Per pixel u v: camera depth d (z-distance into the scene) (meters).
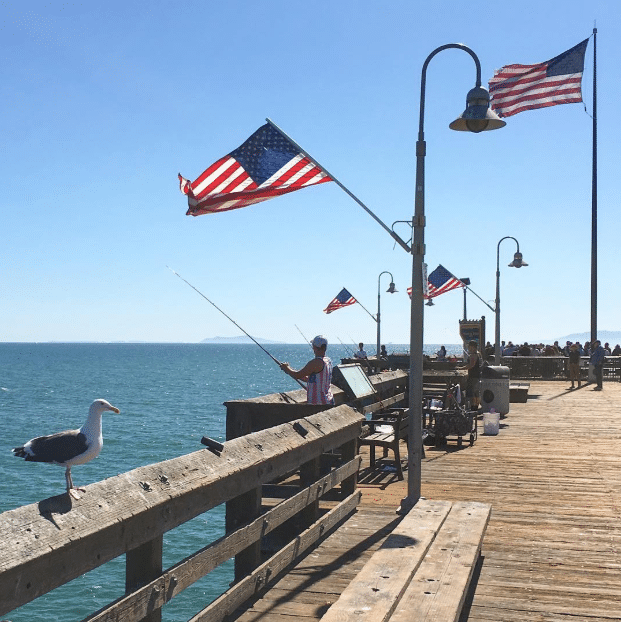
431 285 28.47
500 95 19.67
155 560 4.20
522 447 14.03
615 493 9.91
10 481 24.16
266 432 6.24
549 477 11.01
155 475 4.31
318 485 7.18
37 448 3.49
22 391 73.06
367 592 4.59
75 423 44.69
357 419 8.52
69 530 3.39
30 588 3.15
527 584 6.20
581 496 9.70
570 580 6.31
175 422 43.75
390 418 13.70
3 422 45.12
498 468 11.75
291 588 5.90
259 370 135.00
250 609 5.46
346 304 35.44
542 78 19.31
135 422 43.59
